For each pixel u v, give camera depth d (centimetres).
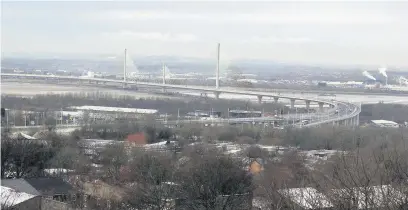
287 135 10725
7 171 6925
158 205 4884
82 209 5131
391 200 1631
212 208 4584
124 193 5481
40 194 5366
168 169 6116
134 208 5084
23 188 5503
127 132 11419
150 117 15062
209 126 12738
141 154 7900
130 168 6650
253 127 12431
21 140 7962
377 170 1817
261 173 5706
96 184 5822
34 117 14312
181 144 10162
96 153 8469
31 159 7288
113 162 7425
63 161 7556
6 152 7044
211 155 7531
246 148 9181
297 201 1994
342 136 9788
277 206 1962
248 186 4822
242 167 6425
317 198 1939
